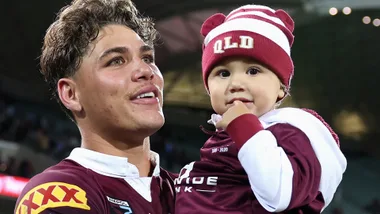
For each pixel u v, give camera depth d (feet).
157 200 5.86
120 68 5.82
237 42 5.52
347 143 71.20
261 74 5.55
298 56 70.69
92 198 5.33
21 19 59.72
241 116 5.16
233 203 5.36
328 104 73.05
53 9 57.88
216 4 56.90
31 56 64.03
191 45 65.57
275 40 5.66
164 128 67.26
